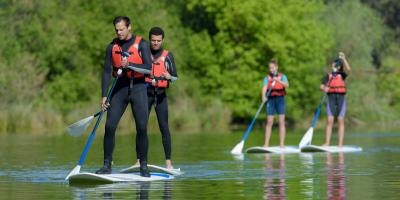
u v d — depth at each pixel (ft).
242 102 305.53
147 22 303.89
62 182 82.53
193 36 319.27
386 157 121.19
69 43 295.69
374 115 327.47
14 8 303.07
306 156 124.88
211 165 106.11
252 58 308.19
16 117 235.81
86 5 308.40
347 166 103.50
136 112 83.76
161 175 87.35
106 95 84.02
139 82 83.51
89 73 296.51
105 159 84.99
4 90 262.06
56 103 284.82
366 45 347.36
